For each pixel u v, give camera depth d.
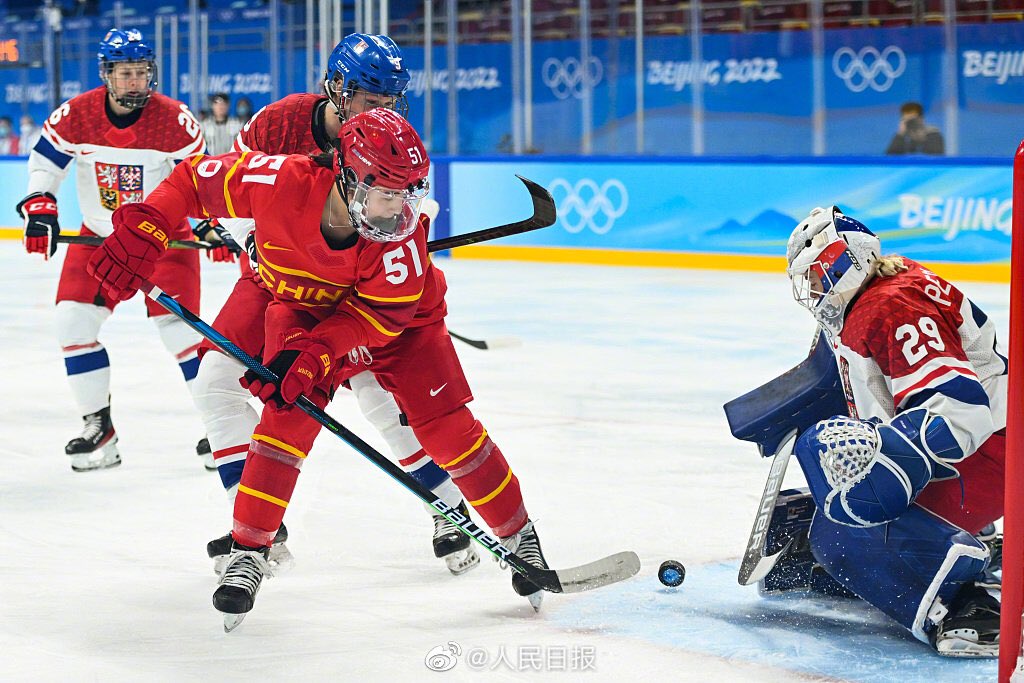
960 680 5.07
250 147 7.31
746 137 26.67
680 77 26.61
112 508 8.05
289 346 5.57
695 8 25.64
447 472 6.72
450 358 6.15
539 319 16.86
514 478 6.23
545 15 27.52
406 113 7.01
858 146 25.61
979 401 5.24
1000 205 19.84
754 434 6.01
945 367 5.25
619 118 27.30
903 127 22.72
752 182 21.95
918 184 20.55
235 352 5.73
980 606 5.34
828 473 5.32
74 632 5.70
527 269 22.92
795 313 17.17
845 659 5.33
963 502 5.68
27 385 12.55
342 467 9.11
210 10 30.39
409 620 5.91
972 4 24.30
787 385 6.09
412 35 28.34
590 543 7.16
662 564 6.36
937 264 20.53
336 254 5.59
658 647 5.50
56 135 9.34
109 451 9.23
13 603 6.12
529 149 26.78
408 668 5.25
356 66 6.77
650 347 14.59
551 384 12.37
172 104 9.67
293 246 5.66
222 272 23.45
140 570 6.73
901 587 5.41
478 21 27.78
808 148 26.00
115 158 9.50
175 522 7.72
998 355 5.75
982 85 24.19
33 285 21.20
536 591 5.99
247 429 6.88
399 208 5.45
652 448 9.61
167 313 9.46
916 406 5.31
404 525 7.67
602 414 10.92
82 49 30.09
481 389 12.12
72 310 9.01
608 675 5.15
